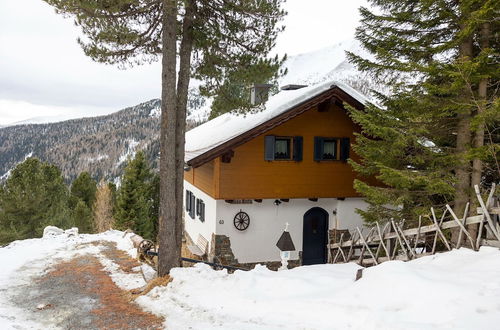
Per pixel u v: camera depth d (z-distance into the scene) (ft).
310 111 46.50
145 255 36.40
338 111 47.52
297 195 46.34
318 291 22.68
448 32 30.25
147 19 29.71
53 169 116.26
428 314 16.61
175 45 28.86
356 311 18.71
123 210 96.37
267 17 30.32
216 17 31.27
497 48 29.63
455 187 30.35
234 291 24.71
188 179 62.18
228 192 43.78
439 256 23.27
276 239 47.32
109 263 37.11
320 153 46.88
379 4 32.19
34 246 45.01
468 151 27.22
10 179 100.58
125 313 24.11
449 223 24.48
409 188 33.32
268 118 40.91
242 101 33.27
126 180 98.17
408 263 23.21
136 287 29.60
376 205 34.71
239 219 45.50
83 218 112.16
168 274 29.66
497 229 21.70
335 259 37.55
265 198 45.11
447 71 26.05
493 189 22.43
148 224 100.27
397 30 31.22
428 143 34.78
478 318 15.23
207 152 40.29
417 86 29.45
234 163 43.91
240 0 28.73
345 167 48.14
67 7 23.99
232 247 45.39
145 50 31.32
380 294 19.45
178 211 31.04
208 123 88.22
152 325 21.91
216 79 31.91
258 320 20.08
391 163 33.27
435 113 29.76
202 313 22.24
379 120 31.73
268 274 27.37
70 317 23.63
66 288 29.60
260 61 30.63
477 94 28.94
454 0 28.63
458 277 19.11
